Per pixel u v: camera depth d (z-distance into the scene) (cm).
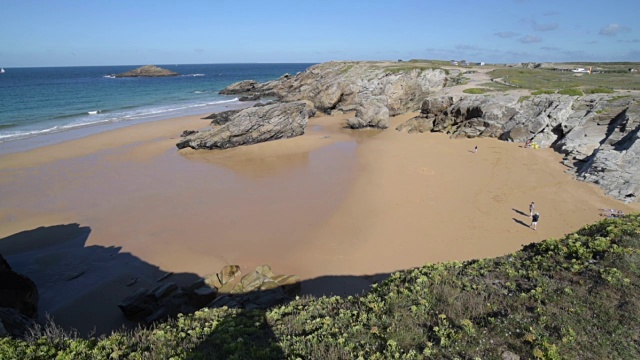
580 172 2941
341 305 1034
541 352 734
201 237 2180
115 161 3609
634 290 901
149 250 2055
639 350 748
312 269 1866
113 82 13112
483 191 2728
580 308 866
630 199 2469
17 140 4256
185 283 1786
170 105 7456
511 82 5550
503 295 963
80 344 841
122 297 1686
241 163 3622
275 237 2169
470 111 4394
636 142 2847
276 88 9269
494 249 1995
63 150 3903
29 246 2097
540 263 1103
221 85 12306
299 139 4547
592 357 737
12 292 1453
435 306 940
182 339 887
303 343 833
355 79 6756
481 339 795
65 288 1747
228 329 902
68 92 9150
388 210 2466
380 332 852
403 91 6047
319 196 2734
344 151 3972
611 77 6194
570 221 2259
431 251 1992
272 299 1502
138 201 2680
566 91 4194
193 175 3256
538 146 3681
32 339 921
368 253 1986
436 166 3303
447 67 7838
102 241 2148
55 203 2633
